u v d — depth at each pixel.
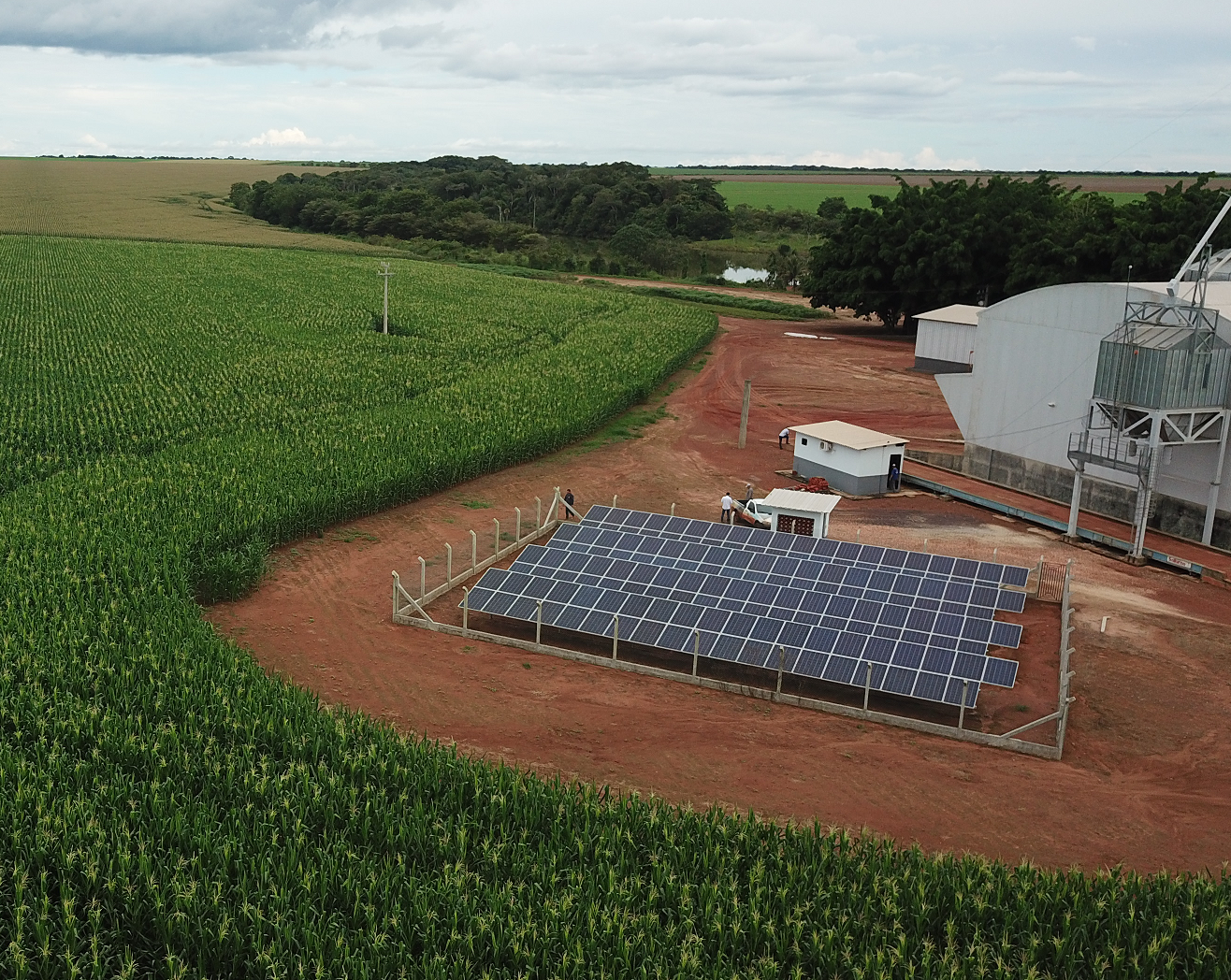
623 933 18.78
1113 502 49.81
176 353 81.81
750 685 32.44
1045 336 51.78
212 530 40.22
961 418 57.59
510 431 58.59
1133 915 19.55
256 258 149.00
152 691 26.86
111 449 54.47
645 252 187.12
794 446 60.62
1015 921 19.59
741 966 18.80
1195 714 31.45
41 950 17.72
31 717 24.92
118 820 21.28
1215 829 25.50
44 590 32.72
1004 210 107.44
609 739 28.80
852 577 37.62
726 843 21.81
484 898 19.72
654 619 34.00
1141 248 91.81
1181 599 40.38
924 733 30.00
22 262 136.12
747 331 108.62
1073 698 32.22
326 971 17.77
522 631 36.22
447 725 29.23
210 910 18.88
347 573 40.66
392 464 49.62
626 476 56.50
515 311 107.94
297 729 25.27
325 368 77.31
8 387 67.75
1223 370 43.16
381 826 21.67
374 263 149.50
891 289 109.94
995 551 45.06
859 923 19.41
